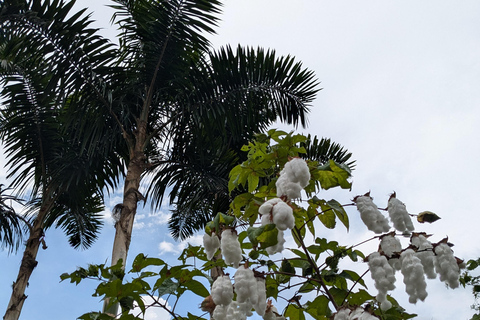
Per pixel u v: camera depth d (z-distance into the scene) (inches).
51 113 243.4
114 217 188.2
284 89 221.6
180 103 219.1
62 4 187.5
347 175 77.1
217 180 219.0
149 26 206.4
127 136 211.8
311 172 77.0
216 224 64.0
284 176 63.6
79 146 232.5
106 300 129.1
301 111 226.8
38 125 245.3
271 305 74.5
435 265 62.4
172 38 209.2
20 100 240.4
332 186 79.1
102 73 203.2
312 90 224.2
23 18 180.1
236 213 82.4
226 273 61.3
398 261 62.5
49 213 271.6
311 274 80.1
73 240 305.3
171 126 224.4
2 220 255.1
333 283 82.3
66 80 195.9
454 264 61.6
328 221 82.5
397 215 65.1
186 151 224.5
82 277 86.7
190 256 85.4
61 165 235.3
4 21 177.9
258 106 222.7
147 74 213.6
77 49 193.6
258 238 64.9
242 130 217.8
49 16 185.9
